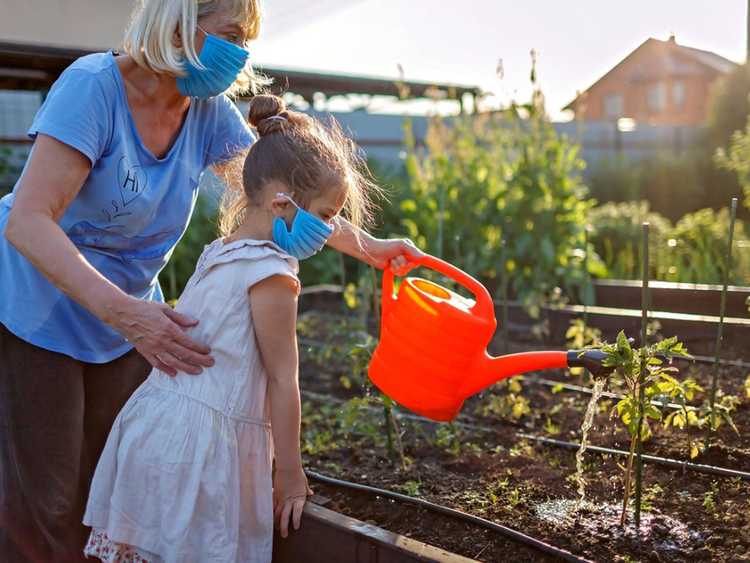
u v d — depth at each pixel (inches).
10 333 84.0
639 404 82.0
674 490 95.3
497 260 229.0
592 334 160.9
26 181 72.9
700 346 163.2
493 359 79.1
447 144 255.3
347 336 182.9
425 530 88.2
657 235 265.6
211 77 76.2
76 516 90.8
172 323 73.9
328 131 83.3
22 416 85.1
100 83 76.5
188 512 73.9
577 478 97.2
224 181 94.7
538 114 235.8
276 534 85.2
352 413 112.4
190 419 75.2
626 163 502.6
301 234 72.9
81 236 83.3
